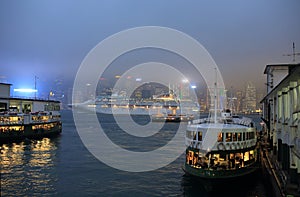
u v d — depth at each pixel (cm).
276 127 4244
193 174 3681
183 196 3647
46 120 9862
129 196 3650
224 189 3609
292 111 2902
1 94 9000
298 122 2722
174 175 4688
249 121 4588
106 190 3878
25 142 8344
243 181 3750
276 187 3156
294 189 2664
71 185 4081
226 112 5634
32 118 8950
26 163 5494
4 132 7931
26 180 4288
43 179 4359
